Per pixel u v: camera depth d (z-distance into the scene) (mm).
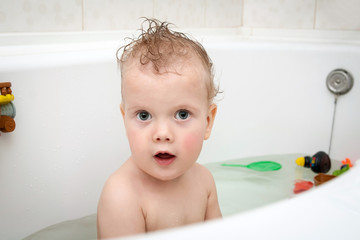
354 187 391
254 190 1133
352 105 1316
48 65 967
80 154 1030
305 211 347
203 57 722
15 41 1095
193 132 666
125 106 683
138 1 1445
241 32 1828
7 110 836
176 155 659
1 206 852
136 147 666
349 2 1559
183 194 765
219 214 853
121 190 707
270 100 1429
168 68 653
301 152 1407
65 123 997
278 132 1432
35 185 923
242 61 1421
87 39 1273
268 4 1756
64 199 988
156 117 651
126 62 704
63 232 926
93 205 1056
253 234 313
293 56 1400
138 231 702
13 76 890
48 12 1199
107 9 1356
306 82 1390
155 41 711
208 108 724
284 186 1156
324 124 1368
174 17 1570
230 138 1413
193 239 302
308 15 1663
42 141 942
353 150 1317
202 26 1691
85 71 1050
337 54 1336
